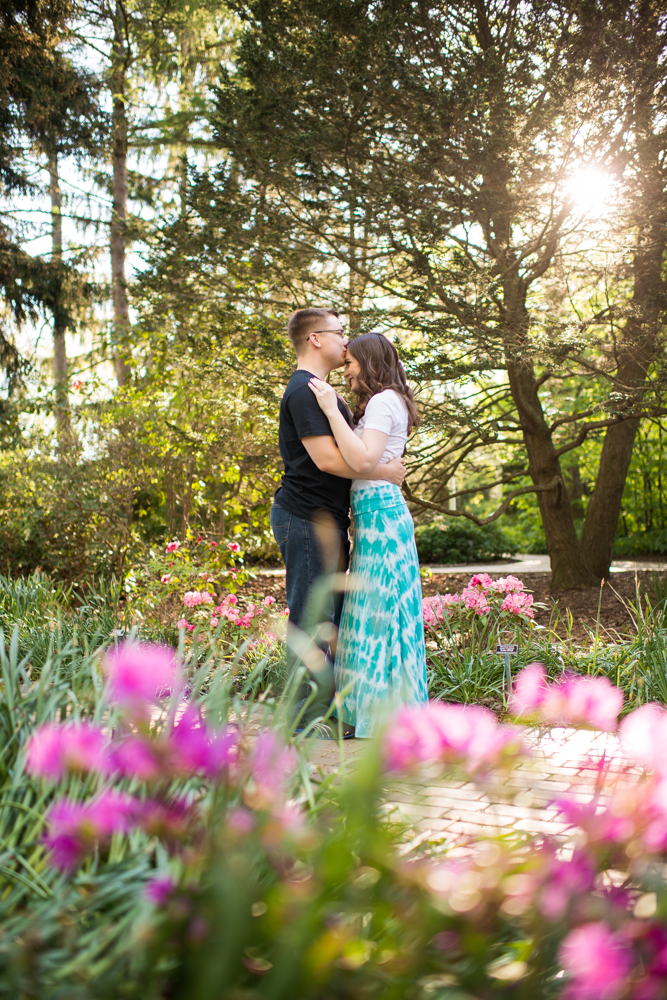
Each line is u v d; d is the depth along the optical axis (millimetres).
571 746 2770
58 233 15742
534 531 17031
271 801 1143
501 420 8023
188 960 894
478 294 6020
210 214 6539
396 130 6164
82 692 1670
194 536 7188
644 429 11992
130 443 7496
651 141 5617
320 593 1542
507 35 6496
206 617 4609
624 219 6160
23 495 7590
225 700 1576
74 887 1117
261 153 6238
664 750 1154
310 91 5965
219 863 921
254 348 6789
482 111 5566
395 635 3064
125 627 4316
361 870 1104
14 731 1494
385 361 3371
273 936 909
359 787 1048
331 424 3098
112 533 7453
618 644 4129
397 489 3234
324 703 3076
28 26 12078
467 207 6039
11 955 898
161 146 14242
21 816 1288
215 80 13047
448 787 2393
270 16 6516
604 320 6570
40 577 5668
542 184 5836
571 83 5391
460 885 1009
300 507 3213
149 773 1195
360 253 7148
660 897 956
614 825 1062
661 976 860
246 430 7867
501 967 966
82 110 12609
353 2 5918
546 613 6516
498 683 3703
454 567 13102
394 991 884
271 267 6703
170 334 8273
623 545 12609
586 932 882
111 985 879
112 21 13094
